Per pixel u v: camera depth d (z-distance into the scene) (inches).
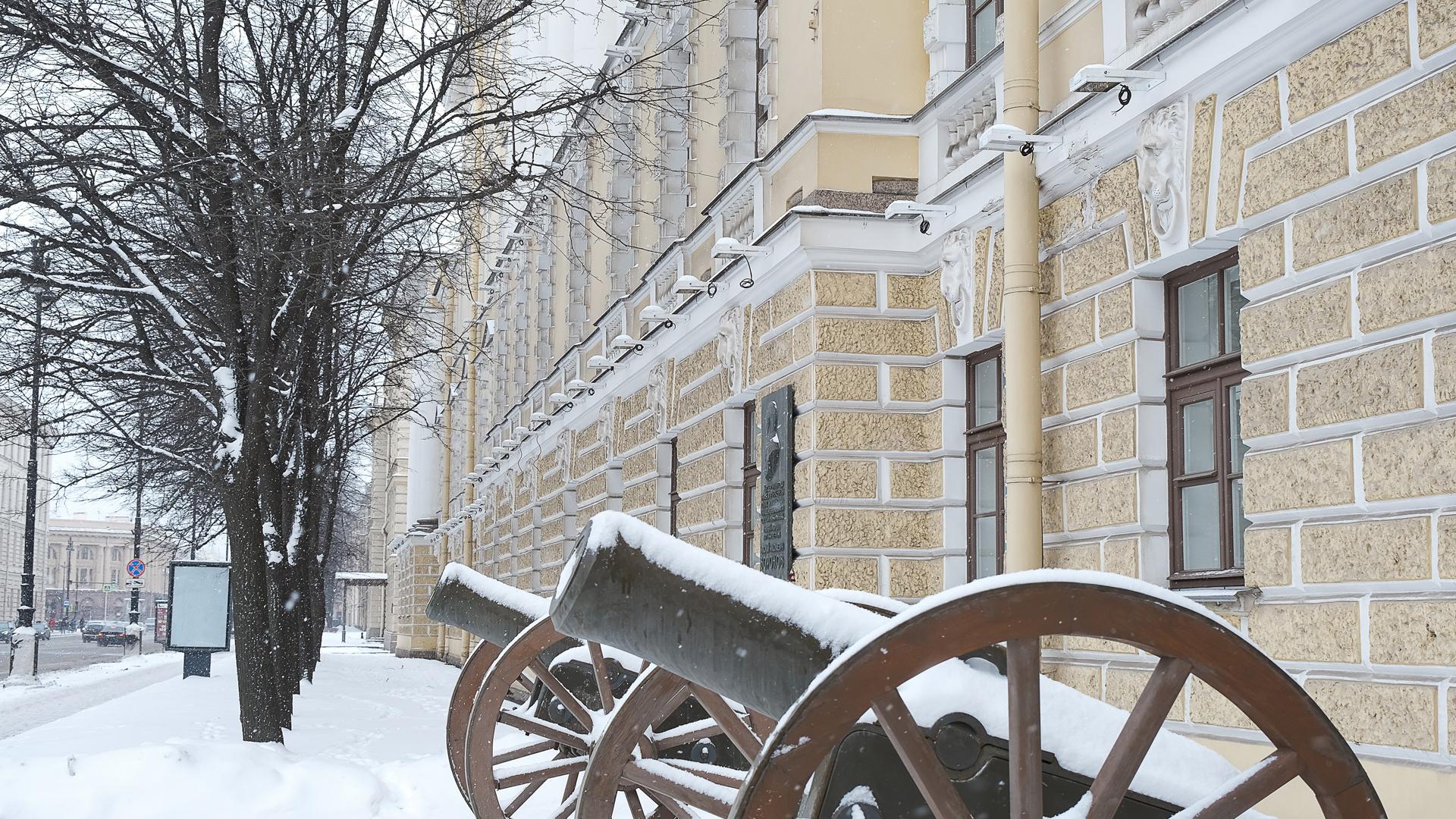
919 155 446.6
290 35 488.7
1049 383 360.2
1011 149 355.9
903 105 449.7
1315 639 256.1
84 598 4842.5
